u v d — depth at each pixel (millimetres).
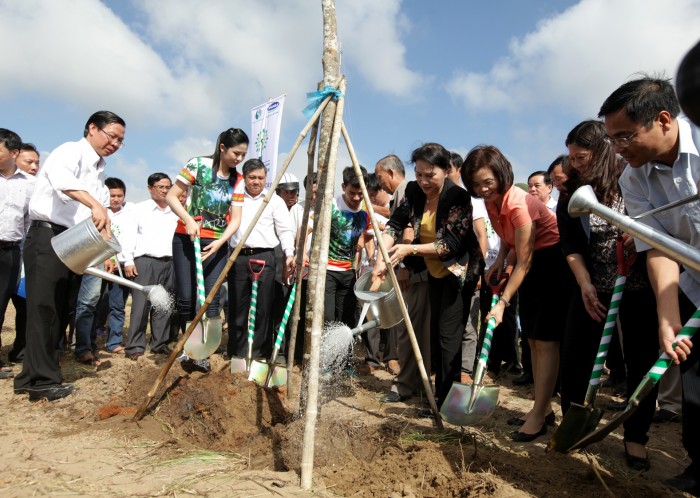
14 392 4398
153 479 2822
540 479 2936
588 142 3275
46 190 4293
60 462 3010
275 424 3707
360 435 3496
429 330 4336
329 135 3742
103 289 7418
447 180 4129
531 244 3533
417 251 3938
